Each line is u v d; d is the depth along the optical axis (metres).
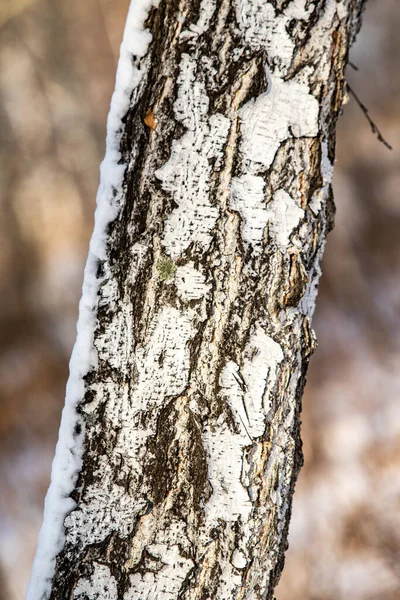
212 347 1.47
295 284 1.47
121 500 1.48
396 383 4.34
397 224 6.40
